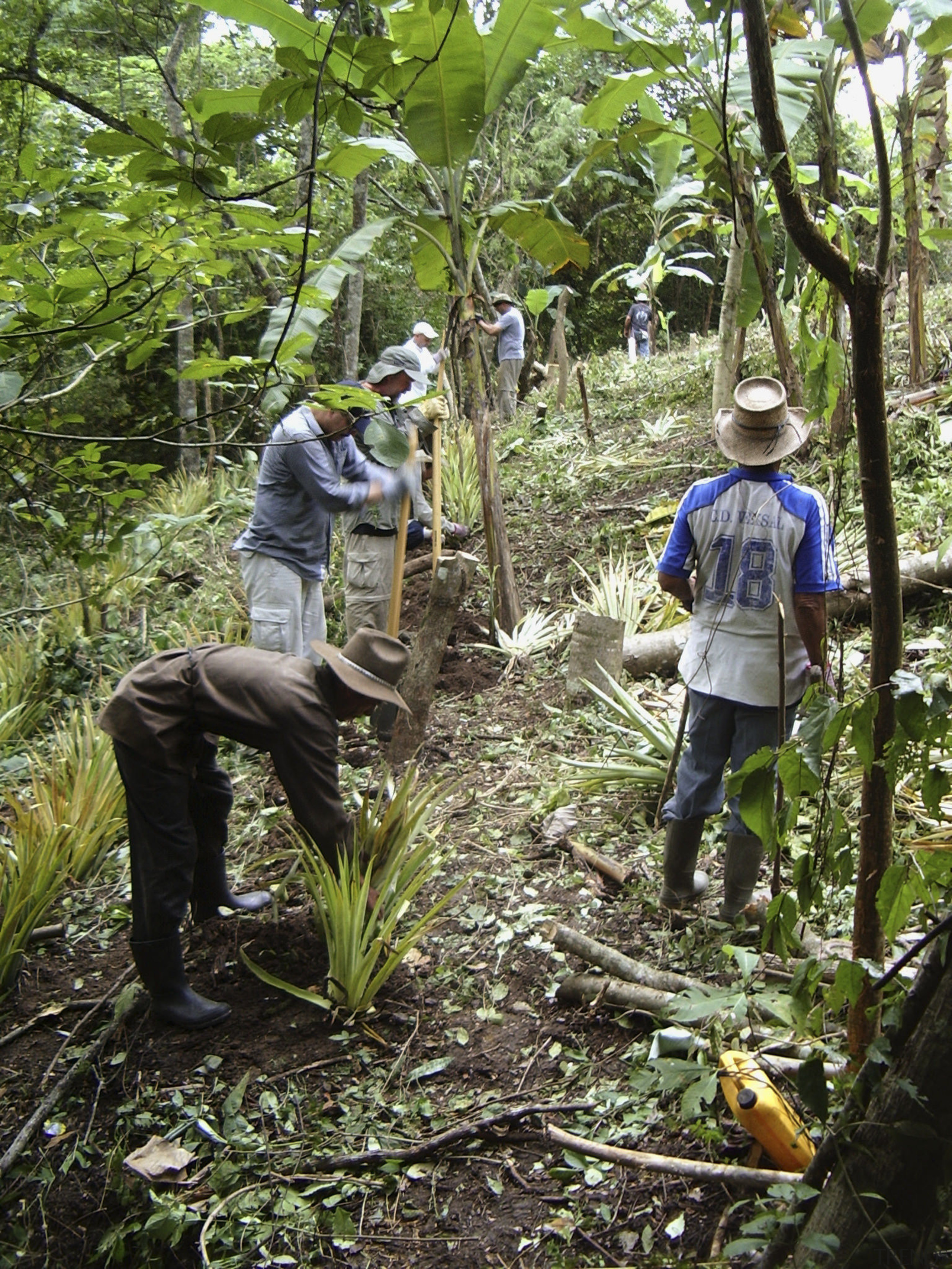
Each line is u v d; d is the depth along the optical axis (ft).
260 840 15.58
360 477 16.93
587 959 11.34
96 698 22.11
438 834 14.85
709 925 11.71
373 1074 11.03
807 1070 6.80
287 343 9.47
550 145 51.11
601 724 17.16
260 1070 11.23
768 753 6.67
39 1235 10.16
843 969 6.63
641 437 31.12
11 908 13.51
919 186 24.47
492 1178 9.70
